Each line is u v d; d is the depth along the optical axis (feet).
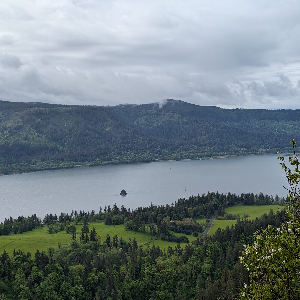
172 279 491.72
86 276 490.90
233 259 520.83
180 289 480.64
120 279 493.36
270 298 122.52
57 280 471.62
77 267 495.41
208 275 504.02
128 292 475.31
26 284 456.86
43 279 473.67
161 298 456.04
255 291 128.36
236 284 398.01
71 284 478.59
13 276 482.69
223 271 469.98
